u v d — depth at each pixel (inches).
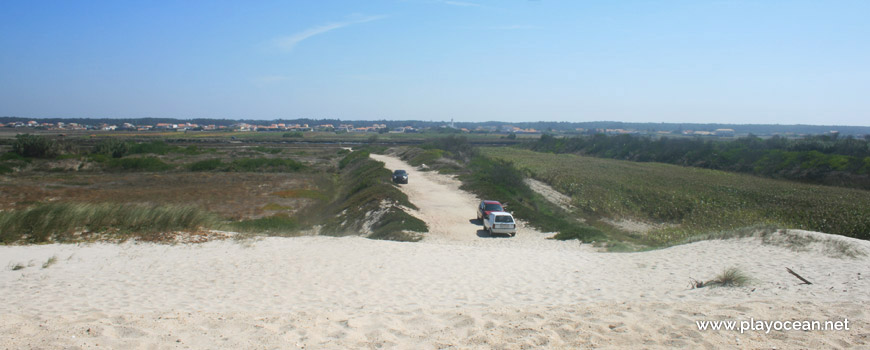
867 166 1747.0
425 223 1017.5
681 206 1175.6
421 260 549.6
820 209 1081.4
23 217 616.7
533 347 213.9
